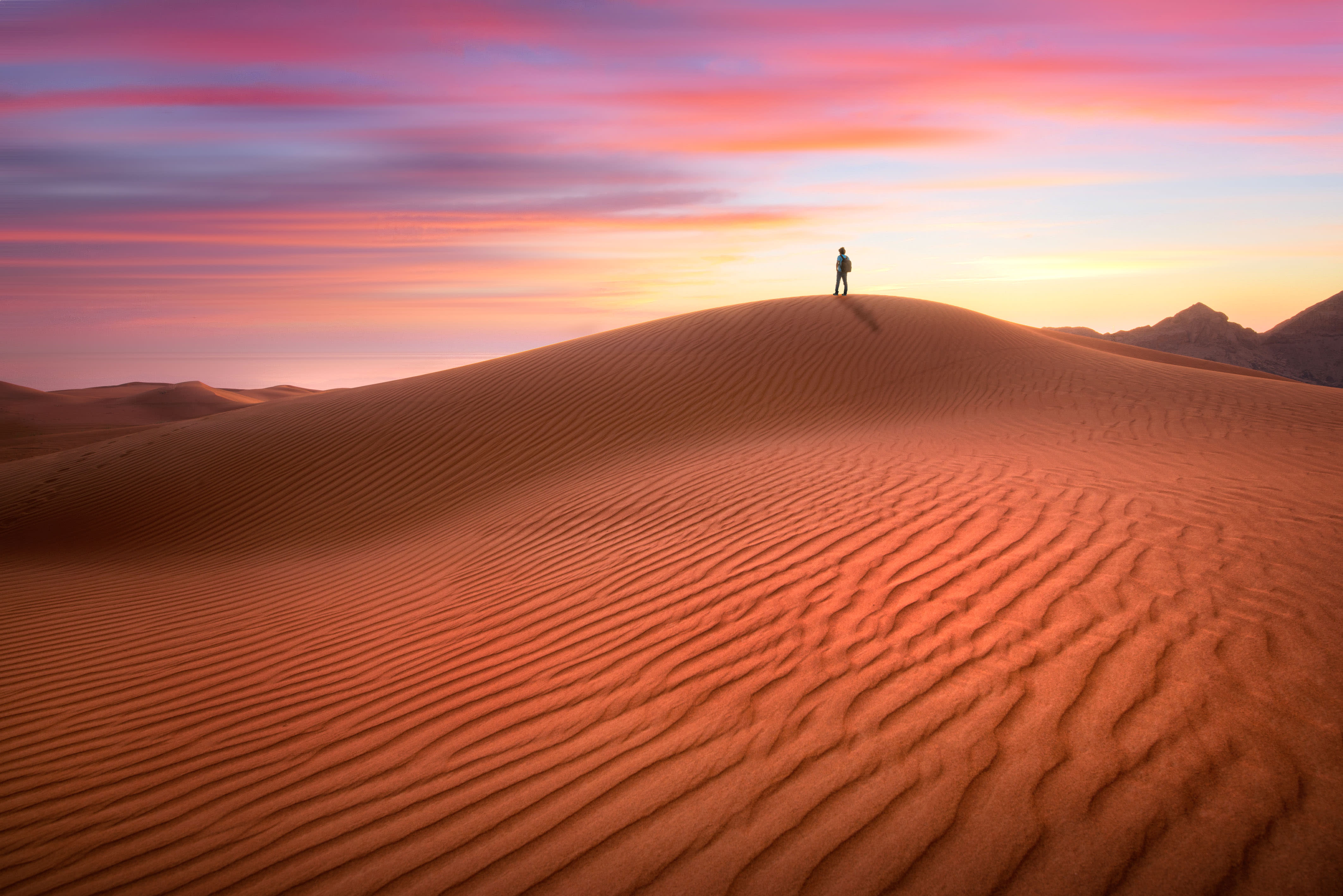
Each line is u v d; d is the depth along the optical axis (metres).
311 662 5.03
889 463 8.00
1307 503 5.39
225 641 5.80
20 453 33.41
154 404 53.75
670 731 3.27
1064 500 5.81
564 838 2.64
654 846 2.51
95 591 8.05
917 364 15.30
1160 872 2.11
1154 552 4.47
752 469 8.59
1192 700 2.90
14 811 3.48
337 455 12.88
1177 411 10.62
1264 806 2.31
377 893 2.51
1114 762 2.60
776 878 2.28
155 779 3.65
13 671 5.48
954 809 2.47
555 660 4.28
